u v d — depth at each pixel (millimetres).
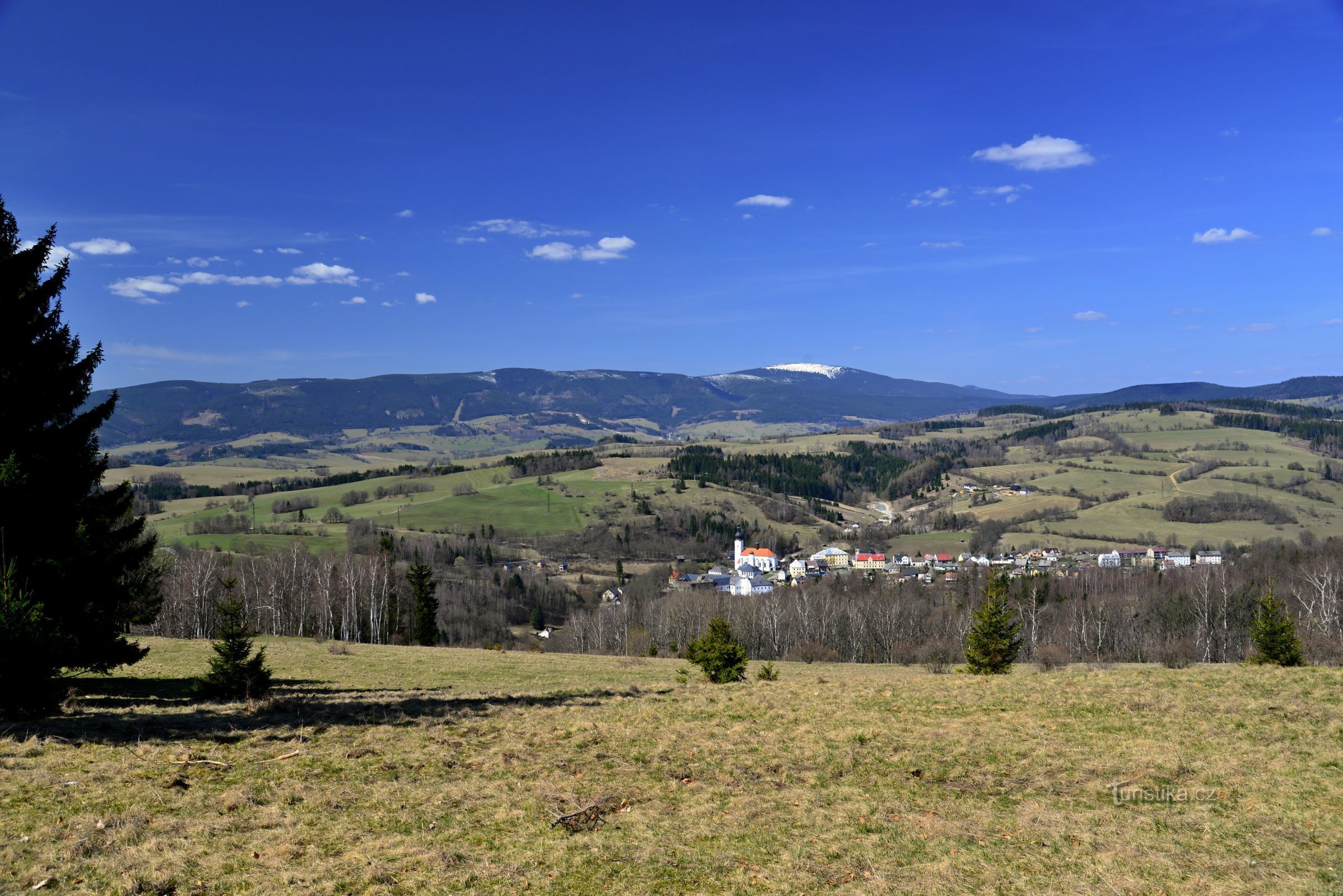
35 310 26062
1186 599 83938
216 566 83750
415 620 86125
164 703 26484
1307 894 12203
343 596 85125
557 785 17562
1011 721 23125
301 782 17062
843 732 22141
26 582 23688
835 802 16859
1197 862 13516
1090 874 13289
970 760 19531
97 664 28188
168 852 13180
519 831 15000
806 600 93625
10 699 20719
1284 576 88500
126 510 30578
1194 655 64500
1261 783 16953
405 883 12680
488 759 19375
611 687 33875
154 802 15281
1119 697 25156
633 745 21094
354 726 21984
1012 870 13508
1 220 26328
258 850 13641
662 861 13844
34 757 17500
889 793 17344
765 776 18578
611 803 16594
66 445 25562
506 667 45688
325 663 45344
